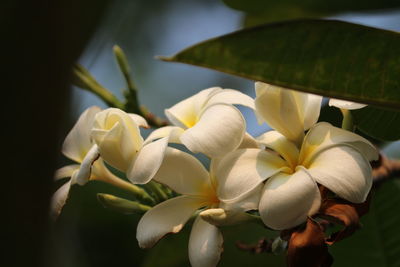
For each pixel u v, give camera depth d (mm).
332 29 474
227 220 528
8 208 344
